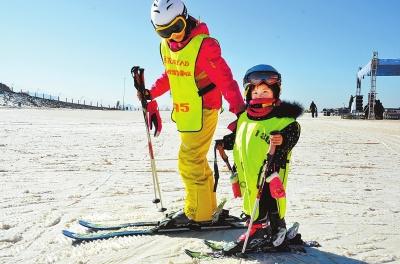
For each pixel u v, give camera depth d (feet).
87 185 20.36
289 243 11.75
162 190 19.43
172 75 12.79
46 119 74.84
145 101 13.94
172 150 34.78
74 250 11.61
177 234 12.88
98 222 14.17
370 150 35.32
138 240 12.32
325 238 12.56
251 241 11.03
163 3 12.16
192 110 12.73
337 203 16.89
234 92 12.09
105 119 81.56
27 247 11.87
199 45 12.25
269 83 10.78
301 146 37.81
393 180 22.13
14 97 209.56
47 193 18.47
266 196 10.91
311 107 132.67
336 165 27.09
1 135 43.42
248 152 10.80
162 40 13.29
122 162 27.91
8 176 22.29
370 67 105.81
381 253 11.41
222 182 21.21
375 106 110.73
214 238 12.52
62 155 30.60
